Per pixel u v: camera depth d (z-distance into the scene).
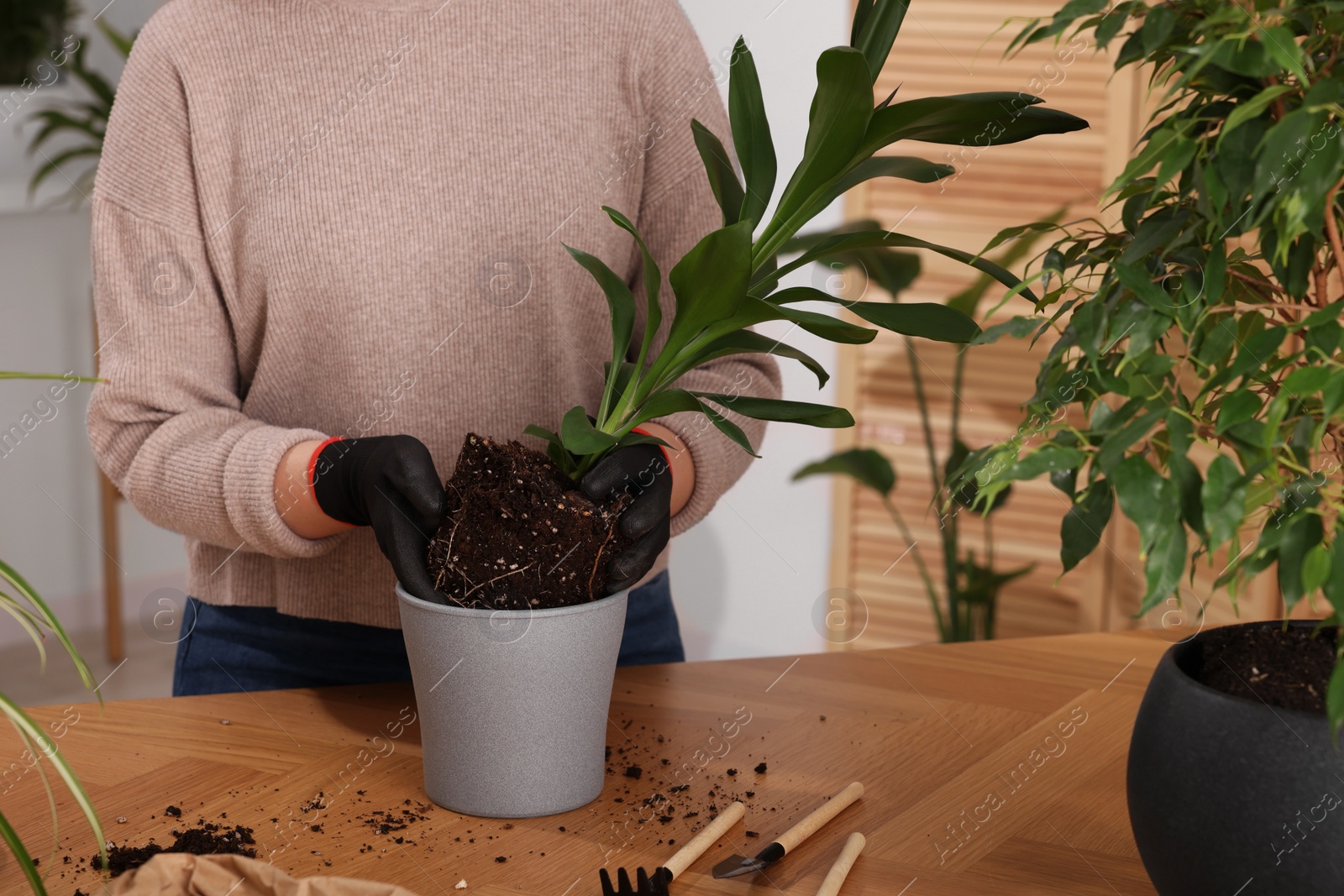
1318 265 0.58
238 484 0.86
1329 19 0.50
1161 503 0.50
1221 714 0.56
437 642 0.72
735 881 0.68
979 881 0.68
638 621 1.12
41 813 0.76
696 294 0.68
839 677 1.01
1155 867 0.60
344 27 0.95
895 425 2.30
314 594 1.02
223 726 0.90
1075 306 0.62
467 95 0.96
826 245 0.68
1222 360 0.61
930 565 2.33
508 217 0.97
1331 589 0.48
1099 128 2.04
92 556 2.94
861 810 0.77
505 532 0.70
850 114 0.63
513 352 0.99
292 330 0.98
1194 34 0.54
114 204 0.96
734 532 2.37
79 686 2.67
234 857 0.60
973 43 2.07
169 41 0.95
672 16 1.02
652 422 0.92
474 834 0.73
